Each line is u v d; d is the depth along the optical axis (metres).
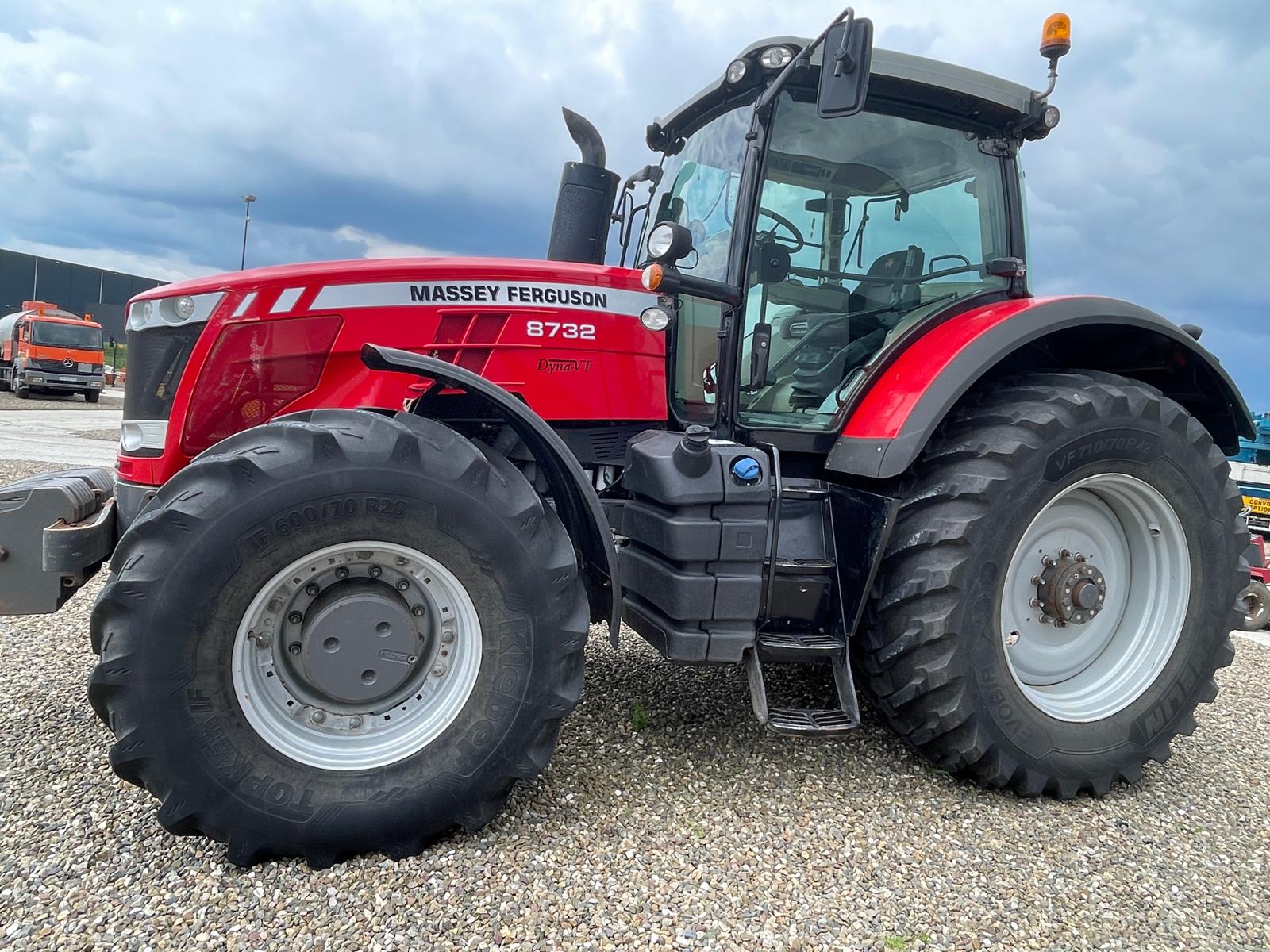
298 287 2.40
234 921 1.69
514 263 2.60
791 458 2.77
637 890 1.85
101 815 2.06
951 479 2.41
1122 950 1.77
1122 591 2.74
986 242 3.00
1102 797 2.52
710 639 2.31
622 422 2.76
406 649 2.02
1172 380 2.93
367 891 1.82
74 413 17.55
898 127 2.83
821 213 2.77
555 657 2.03
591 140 3.30
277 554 1.87
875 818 2.25
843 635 2.39
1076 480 2.44
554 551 2.05
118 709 1.80
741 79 2.68
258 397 2.39
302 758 1.91
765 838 2.10
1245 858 2.19
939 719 2.35
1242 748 2.99
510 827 2.09
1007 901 1.92
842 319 2.82
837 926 1.78
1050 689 2.63
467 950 1.64
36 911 1.70
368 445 1.92
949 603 2.31
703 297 2.48
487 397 2.09
